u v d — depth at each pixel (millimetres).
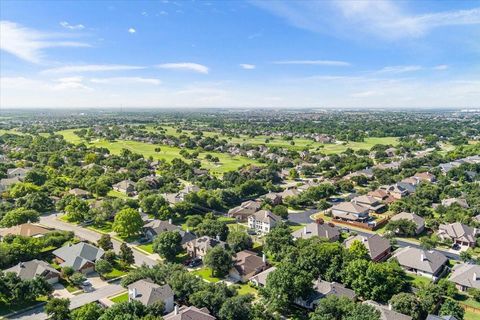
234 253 111500
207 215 148750
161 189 192875
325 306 76188
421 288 91062
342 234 138000
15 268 98000
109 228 143250
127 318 70500
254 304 85000
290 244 114188
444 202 169750
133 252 120938
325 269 96375
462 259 114500
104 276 102500
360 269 91125
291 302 88375
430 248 121938
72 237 127688
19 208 148250
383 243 119000
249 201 171500
